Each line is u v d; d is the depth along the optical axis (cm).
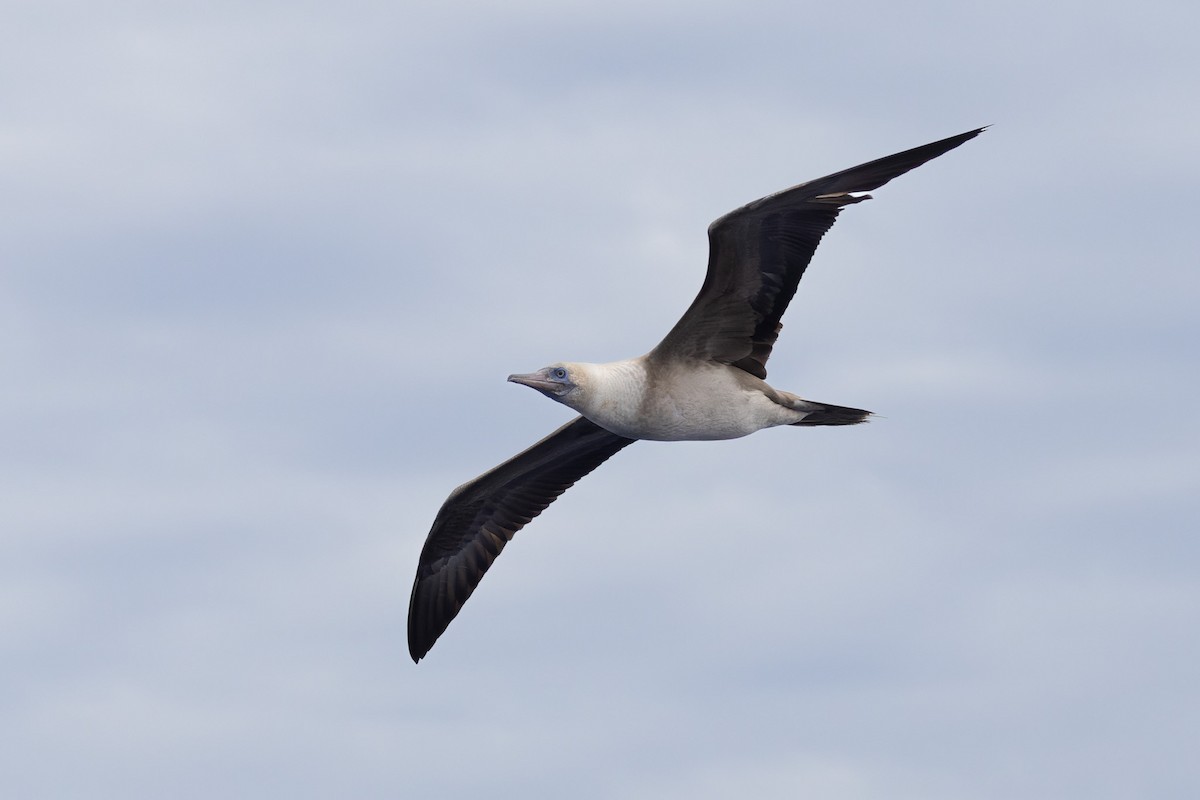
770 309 1845
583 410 1867
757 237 1777
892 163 1717
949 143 1702
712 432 1897
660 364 1873
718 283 1817
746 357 1884
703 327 1859
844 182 1717
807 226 1767
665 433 1895
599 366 1867
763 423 1900
